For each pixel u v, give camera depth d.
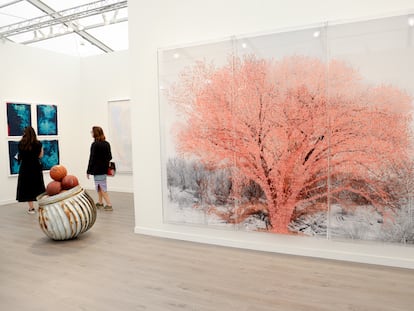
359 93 2.94
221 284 2.69
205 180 3.67
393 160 2.85
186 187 3.79
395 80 2.81
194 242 3.81
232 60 3.44
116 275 2.92
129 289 2.65
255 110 3.36
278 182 3.30
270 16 3.28
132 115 4.14
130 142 7.48
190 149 3.73
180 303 2.40
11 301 2.49
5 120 6.52
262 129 3.33
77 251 3.57
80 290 2.65
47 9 6.84
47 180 7.34
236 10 3.44
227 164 3.54
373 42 2.87
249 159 3.42
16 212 5.70
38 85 7.19
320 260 3.14
